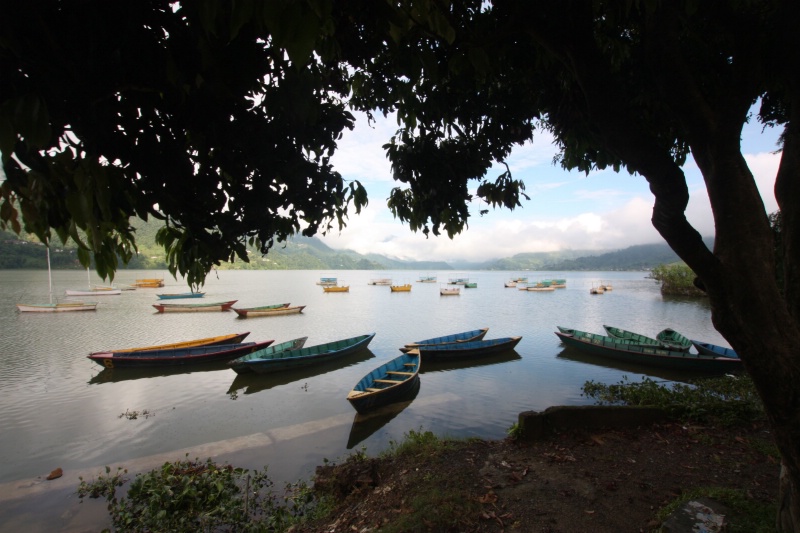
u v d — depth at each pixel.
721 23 2.76
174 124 1.66
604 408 7.68
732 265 2.68
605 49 3.76
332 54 2.33
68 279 90.25
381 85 3.72
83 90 1.39
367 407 12.17
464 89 3.46
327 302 50.62
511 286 83.50
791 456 2.84
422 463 6.75
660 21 2.62
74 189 1.36
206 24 1.15
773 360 2.66
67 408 13.64
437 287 84.81
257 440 10.55
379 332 28.94
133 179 1.65
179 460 9.31
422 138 3.65
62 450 10.36
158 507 6.63
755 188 2.74
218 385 16.33
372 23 2.10
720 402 8.20
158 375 17.84
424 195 3.78
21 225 1.44
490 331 29.17
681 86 2.71
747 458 6.30
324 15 1.07
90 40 1.34
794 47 2.59
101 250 1.59
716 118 2.73
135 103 1.57
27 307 37.44
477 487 5.75
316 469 8.48
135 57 1.41
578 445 6.98
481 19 2.86
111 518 7.06
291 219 2.59
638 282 109.75
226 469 8.26
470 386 15.50
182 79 1.41
